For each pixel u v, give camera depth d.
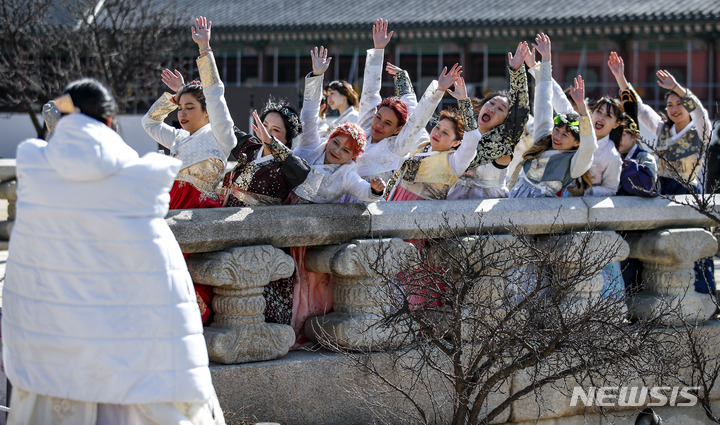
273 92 20.88
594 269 8.20
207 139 7.79
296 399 7.46
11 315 5.52
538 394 8.33
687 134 10.71
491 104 9.11
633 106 10.70
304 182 7.93
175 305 5.48
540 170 9.40
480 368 7.27
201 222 6.96
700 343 8.96
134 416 5.48
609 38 57.38
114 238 5.34
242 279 7.14
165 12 46.12
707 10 54.84
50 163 5.37
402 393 7.41
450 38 58.56
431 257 8.18
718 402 9.27
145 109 40.97
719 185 9.33
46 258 5.36
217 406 6.04
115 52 39.19
